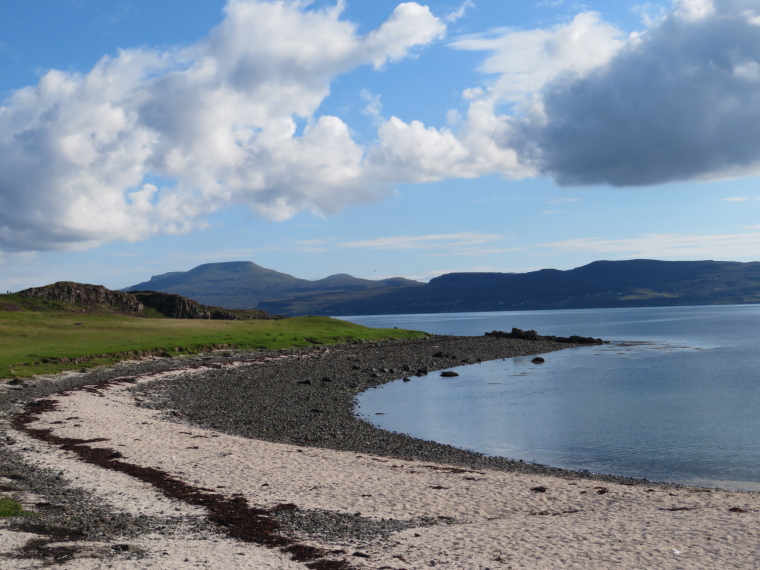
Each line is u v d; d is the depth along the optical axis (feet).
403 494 83.10
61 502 70.44
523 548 61.11
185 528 64.44
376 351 353.72
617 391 200.75
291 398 186.39
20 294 580.30
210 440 117.39
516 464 110.52
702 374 243.19
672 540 63.67
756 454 114.73
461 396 194.39
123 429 124.77
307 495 81.00
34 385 186.70
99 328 353.72
